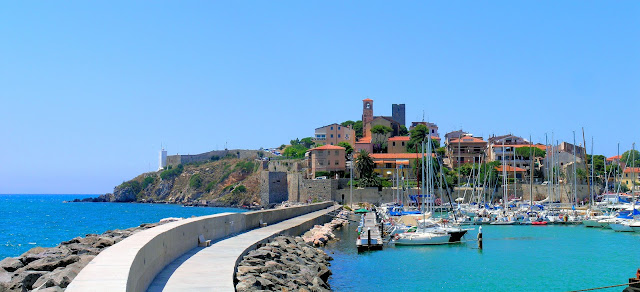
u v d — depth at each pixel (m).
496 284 45.28
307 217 89.06
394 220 91.25
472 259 58.25
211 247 39.75
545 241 76.31
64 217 152.25
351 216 122.38
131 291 19.81
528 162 182.88
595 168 179.25
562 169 169.38
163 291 24.17
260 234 51.56
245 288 28.23
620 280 47.31
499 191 163.25
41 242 78.31
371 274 48.66
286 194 193.00
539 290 43.06
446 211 115.56
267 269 35.22
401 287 43.56
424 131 197.12
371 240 65.31
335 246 68.19
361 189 163.75
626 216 100.12
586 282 46.50
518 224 102.88
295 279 35.78
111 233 51.06
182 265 31.12
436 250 64.75
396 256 59.66
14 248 69.69
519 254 62.50
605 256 61.53
